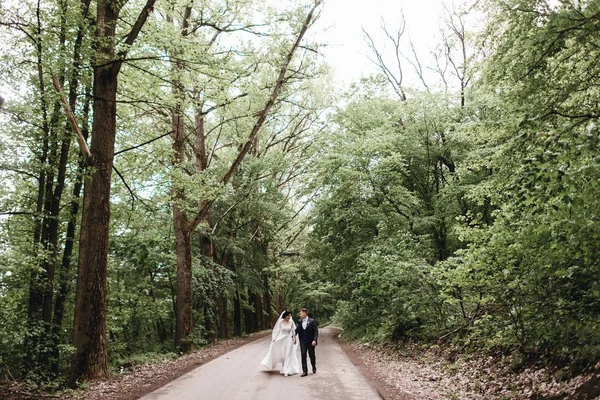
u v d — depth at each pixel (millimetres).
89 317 10945
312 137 31750
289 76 19781
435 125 21203
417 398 7906
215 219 26953
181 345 18875
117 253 18219
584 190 4816
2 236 11734
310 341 10875
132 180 16359
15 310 12188
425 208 21531
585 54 6973
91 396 8930
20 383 9508
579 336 7199
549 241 6938
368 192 21250
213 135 28031
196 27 16094
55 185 13523
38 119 12250
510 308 8938
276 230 31547
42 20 10914
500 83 8523
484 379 8586
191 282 19734
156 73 13539
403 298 14609
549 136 5781
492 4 8125
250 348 18984
